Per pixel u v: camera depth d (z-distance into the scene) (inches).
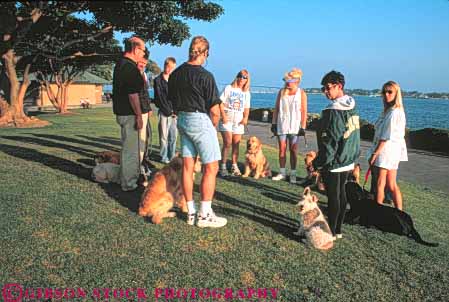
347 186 206.8
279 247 162.4
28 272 129.3
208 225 177.2
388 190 219.9
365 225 196.1
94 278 128.6
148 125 265.6
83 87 2059.5
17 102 711.7
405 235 184.9
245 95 288.8
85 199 204.5
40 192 211.3
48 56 784.3
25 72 732.0
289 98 280.5
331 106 164.1
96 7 483.5
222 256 150.3
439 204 273.4
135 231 167.3
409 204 261.7
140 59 217.6
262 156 293.7
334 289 133.0
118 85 213.5
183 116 170.2
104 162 265.9
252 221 190.9
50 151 346.6
